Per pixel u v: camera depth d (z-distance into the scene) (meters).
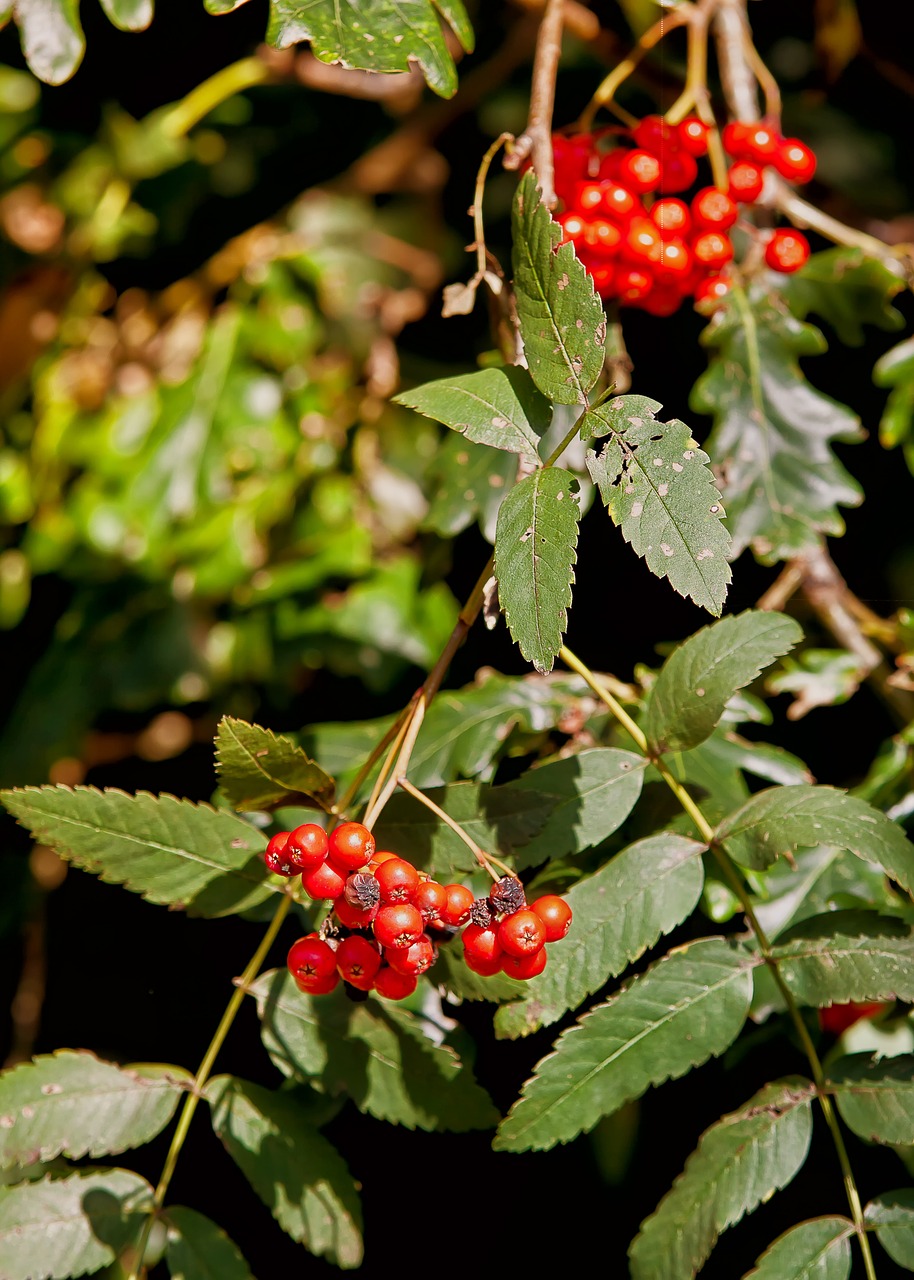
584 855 0.73
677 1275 0.68
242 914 0.71
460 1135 0.84
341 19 0.70
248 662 0.91
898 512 0.87
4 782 0.92
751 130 0.75
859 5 0.90
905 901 0.75
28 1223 0.69
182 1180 0.84
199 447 0.94
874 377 0.83
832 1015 0.77
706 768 0.75
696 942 0.69
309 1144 0.70
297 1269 0.85
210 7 0.70
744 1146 0.68
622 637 0.85
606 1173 0.83
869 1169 0.79
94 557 0.94
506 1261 0.85
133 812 0.69
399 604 0.90
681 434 0.65
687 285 0.75
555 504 0.65
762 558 0.79
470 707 0.77
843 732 0.85
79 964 0.93
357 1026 0.70
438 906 0.65
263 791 0.68
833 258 0.80
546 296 0.66
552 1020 0.68
